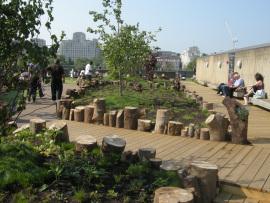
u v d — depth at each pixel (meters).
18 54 4.75
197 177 5.17
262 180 5.98
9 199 4.38
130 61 15.44
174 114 11.66
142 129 9.77
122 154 5.93
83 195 4.51
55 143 6.36
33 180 4.74
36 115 11.84
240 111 8.55
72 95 14.96
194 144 8.37
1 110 4.88
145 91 17.44
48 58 4.89
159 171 5.39
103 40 15.24
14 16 4.67
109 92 16.34
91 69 24.30
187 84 33.50
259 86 16.72
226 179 6.00
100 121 10.55
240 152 7.76
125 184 5.02
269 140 9.02
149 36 16.30
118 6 15.10
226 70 26.38
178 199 4.20
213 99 19.09
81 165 5.29
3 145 5.34
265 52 18.38
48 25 4.85
